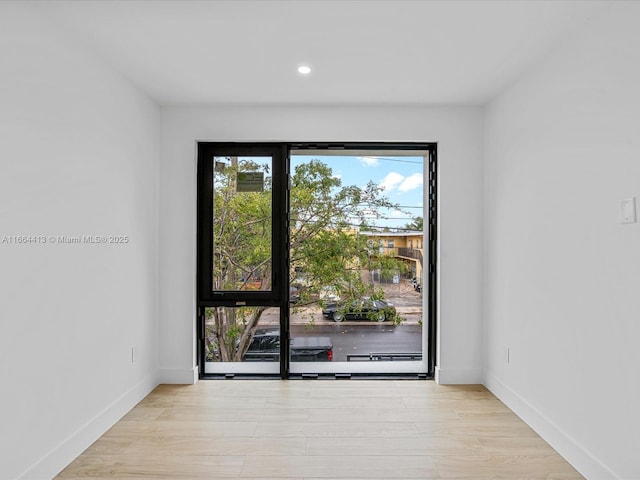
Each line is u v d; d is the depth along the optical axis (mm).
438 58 2582
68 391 2242
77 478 2082
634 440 1802
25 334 1934
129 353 2945
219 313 3645
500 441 2475
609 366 1955
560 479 2086
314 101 3359
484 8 2025
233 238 3615
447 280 3463
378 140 3477
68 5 1984
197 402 3066
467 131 3465
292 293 3705
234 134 3475
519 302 2844
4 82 1812
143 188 3164
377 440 2479
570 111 2273
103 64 2598
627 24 1854
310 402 3068
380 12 2068
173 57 2574
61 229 2189
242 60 2621
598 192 2041
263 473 2123
